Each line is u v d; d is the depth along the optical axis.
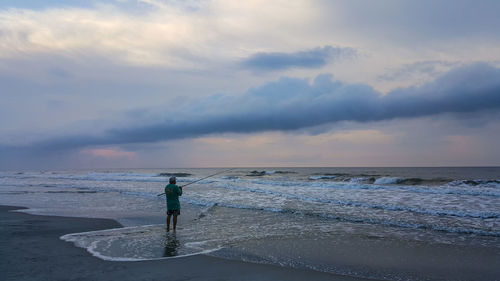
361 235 8.05
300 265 5.62
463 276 5.04
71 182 31.36
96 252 6.39
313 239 7.68
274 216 11.06
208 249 6.74
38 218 10.79
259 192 18.50
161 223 9.98
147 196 17.44
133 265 5.48
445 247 6.79
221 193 18.22
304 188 19.97
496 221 9.24
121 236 8.04
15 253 6.20
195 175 52.31
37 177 42.62
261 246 7.02
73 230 8.80
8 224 9.63
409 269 5.40
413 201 13.13
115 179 35.34
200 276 4.95
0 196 18.09
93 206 13.90
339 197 15.05
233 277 4.92
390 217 10.20
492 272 5.20
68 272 5.01
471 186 20.61
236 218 10.75
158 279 4.75
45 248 6.67
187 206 13.77
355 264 5.68
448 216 10.12
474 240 7.38
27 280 4.59
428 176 42.59
